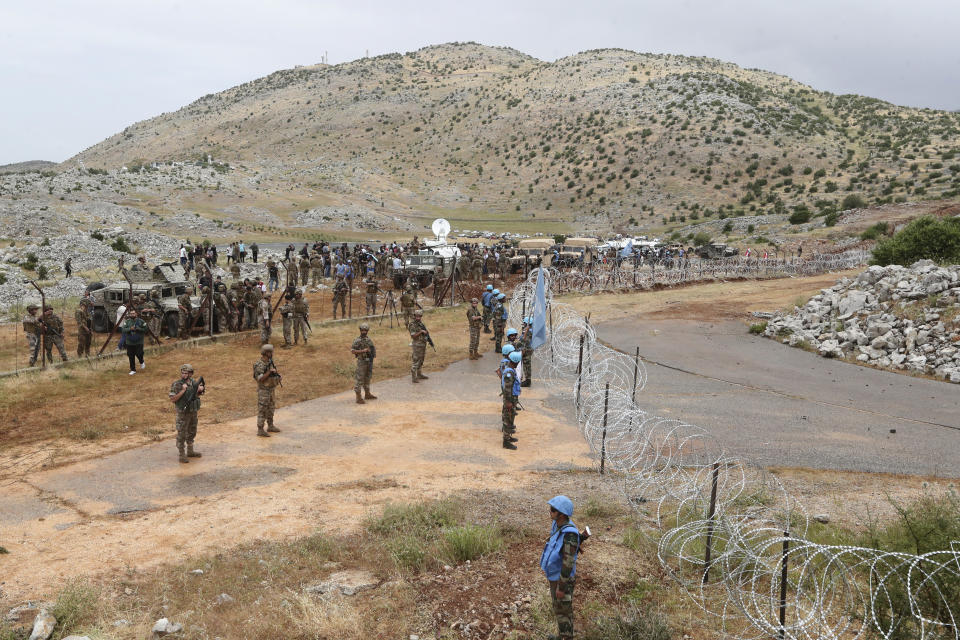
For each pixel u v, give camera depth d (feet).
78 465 35.45
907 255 106.11
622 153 615.98
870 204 350.84
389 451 39.22
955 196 275.39
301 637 20.13
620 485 33.78
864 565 23.86
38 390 49.19
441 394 52.26
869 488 34.24
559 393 53.67
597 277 132.87
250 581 23.62
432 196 609.01
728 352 71.46
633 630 20.39
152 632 19.94
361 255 126.52
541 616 21.56
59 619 20.43
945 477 36.19
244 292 76.18
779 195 463.83
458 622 21.40
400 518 29.09
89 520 28.89
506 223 498.28
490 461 37.96
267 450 38.78
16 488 32.22
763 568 22.33
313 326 78.84
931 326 67.26
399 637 20.39
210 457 37.29
